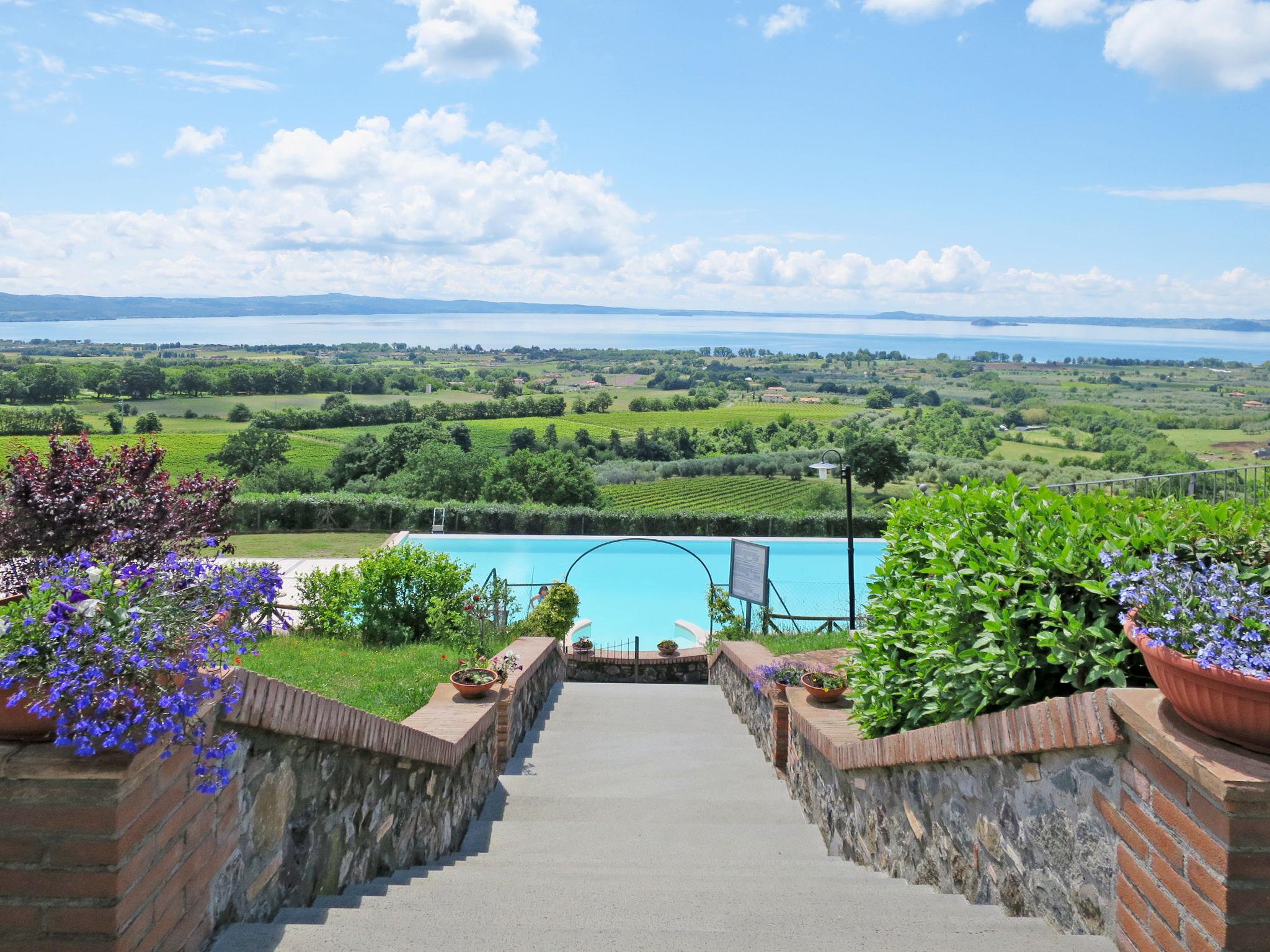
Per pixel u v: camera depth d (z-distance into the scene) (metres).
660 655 14.04
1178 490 8.06
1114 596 2.47
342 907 2.73
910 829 3.48
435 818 4.15
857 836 4.14
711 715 9.29
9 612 1.74
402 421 71.88
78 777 1.64
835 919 2.64
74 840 1.66
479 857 4.17
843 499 41.88
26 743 1.72
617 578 20.59
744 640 11.23
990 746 2.68
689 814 5.25
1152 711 1.99
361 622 10.22
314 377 89.75
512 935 2.42
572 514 24.52
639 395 103.88
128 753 1.69
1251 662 1.72
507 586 12.53
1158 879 1.95
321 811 2.82
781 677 6.33
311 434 64.25
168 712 1.72
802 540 23.62
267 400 80.81
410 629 9.93
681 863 3.97
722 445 63.72
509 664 7.33
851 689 5.00
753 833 4.75
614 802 5.46
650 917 2.70
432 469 42.03
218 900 2.17
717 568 21.52
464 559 22.05
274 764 2.47
